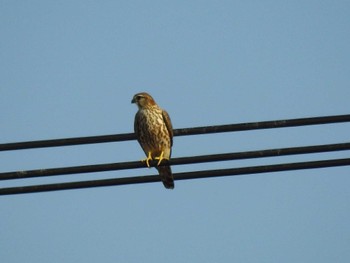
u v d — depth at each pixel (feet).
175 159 46.62
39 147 46.65
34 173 45.39
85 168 45.60
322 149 45.60
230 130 47.06
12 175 45.24
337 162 45.14
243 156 45.68
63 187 45.50
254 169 45.65
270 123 46.47
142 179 45.78
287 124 46.37
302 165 45.27
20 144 46.44
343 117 46.19
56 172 45.42
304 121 46.26
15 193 45.21
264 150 45.78
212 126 47.26
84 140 47.03
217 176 46.03
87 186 45.60
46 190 45.34
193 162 46.37
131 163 46.09
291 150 45.57
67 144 46.91
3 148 46.29
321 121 46.14
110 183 45.70
